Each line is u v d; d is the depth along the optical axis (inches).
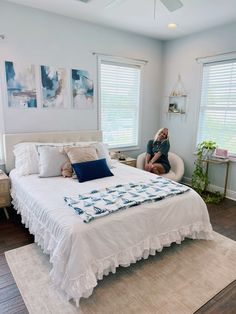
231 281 74.7
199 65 156.6
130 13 125.9
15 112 123.9
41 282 72.7
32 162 114.2
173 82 175.8
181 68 168.7
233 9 118.6
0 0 112.2
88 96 148.1
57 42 131.0
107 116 162.2
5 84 118.9
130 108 172.9
